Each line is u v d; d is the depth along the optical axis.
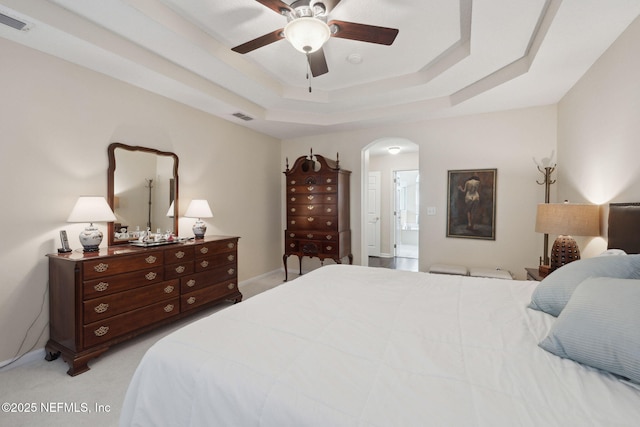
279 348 1.04
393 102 3.52
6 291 2.08
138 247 2.61
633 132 1.83
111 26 2.07
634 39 1.79
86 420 1.59
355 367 0.92
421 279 2.01
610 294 0.97
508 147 3.45
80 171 2.45
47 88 2.24
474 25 1.98
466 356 0.98
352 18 2.11
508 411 0.72
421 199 3.92
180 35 2.12
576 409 0.72
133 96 2.82
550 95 2.99
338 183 4.13
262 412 0.80
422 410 0.73
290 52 2.61
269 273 4.79
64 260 2.09
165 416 0.96
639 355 0.79
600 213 2.25
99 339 2.14
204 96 3.06
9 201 2.08
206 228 3.50
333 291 1.72
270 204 4.81
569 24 1.83
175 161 3.22
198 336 1.13
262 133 4.60
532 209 3.36
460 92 3.18
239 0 1.94
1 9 1.70
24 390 1.84
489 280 1.98
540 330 1.18
